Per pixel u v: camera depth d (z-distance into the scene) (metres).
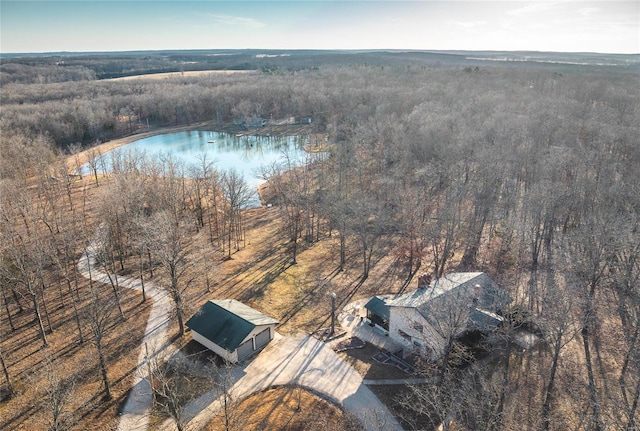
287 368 47.34
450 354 41.28
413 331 49.19
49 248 68.25
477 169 88.00
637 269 61.28
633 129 95.50
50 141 138.75
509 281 62.62
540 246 71.31
